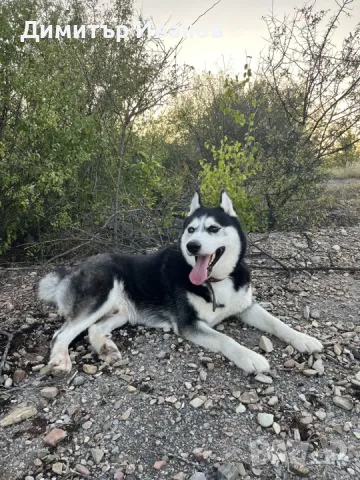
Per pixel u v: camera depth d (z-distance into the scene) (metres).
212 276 1.04
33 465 0.67
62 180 1.60
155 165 1.89
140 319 1.14
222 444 0.70
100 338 1.01
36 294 1.26
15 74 1.51
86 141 1.71
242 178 1.56
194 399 0.80
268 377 0.86
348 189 2.93
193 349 0.99
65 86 1.67
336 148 2.20
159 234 1.79
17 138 1.61
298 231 1.97
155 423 0.75
